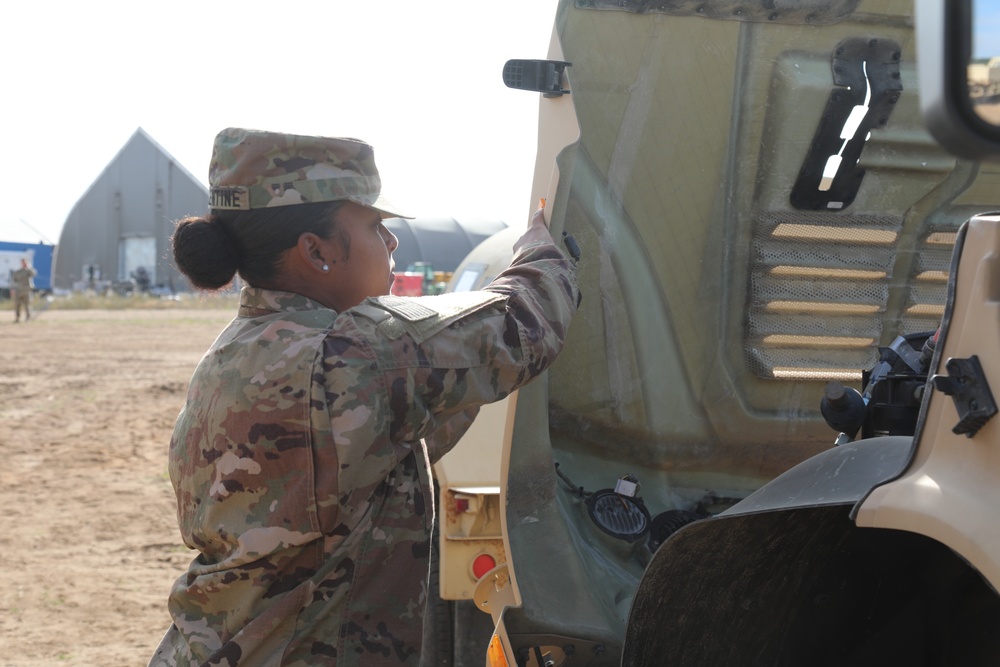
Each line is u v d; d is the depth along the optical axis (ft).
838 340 8.62
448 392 5.87
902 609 5.60
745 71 7.83
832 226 8.35
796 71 7.84
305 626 5.69
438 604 11.35
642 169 7.84
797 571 5.52
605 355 8.20
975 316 4.17
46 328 83.51
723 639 5.69
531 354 6.17
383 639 5.84
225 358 5.94
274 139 5.98
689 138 7.89
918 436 4.44
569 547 7.59
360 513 5.81
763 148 8.04
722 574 5.46
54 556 20.81
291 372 5.66
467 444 11.25
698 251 8.25
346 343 5.74
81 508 24.53
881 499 4.41
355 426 5.60
